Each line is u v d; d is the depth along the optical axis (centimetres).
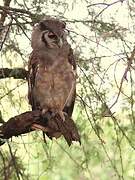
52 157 1478
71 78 1225
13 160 1401
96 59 1352
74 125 1155
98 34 1352
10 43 1403
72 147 1493
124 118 1430
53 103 1198
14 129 1123
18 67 1421
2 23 1428
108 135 1484
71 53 1234
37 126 1139
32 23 1400
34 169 1558
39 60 1220
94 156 1468
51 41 1212
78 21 1373
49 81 1212
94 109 1378
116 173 1416
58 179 1800
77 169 1469
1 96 1448
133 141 1469
